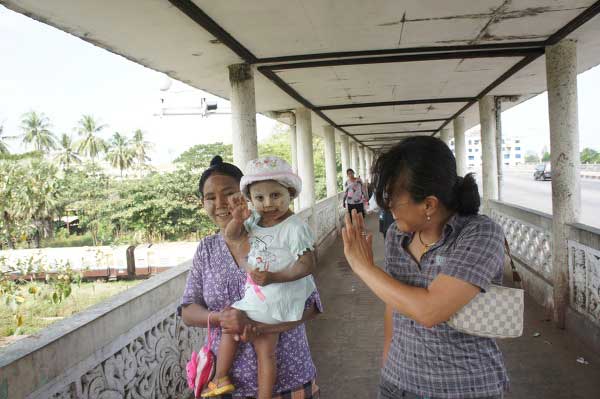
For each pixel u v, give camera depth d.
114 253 18.55
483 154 7.82
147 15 3.35
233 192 1.97
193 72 5.07
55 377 1.83
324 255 9.38
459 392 1.43
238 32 3.94
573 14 3.80
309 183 8.72
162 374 2.76
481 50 4.80
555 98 4.52
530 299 5.53
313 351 4.30
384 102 8.18
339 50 4.61
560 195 4.53
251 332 1.76
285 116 9.20
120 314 2.32
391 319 1.75
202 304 1.98
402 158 1.40
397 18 3.79
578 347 4.09
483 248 1.38
